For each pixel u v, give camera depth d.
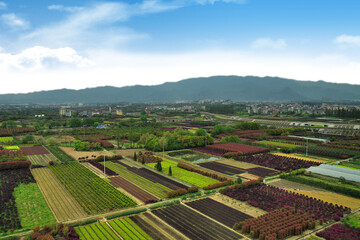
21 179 95.38
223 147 158.25
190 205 74.19
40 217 65.81
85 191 84.12
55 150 150.25
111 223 62.69
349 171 104.00
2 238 55.31
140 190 86.62
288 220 62.69
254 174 106.12
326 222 64.88
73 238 55.00
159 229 60.22
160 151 154.00
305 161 126.44
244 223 61.03
